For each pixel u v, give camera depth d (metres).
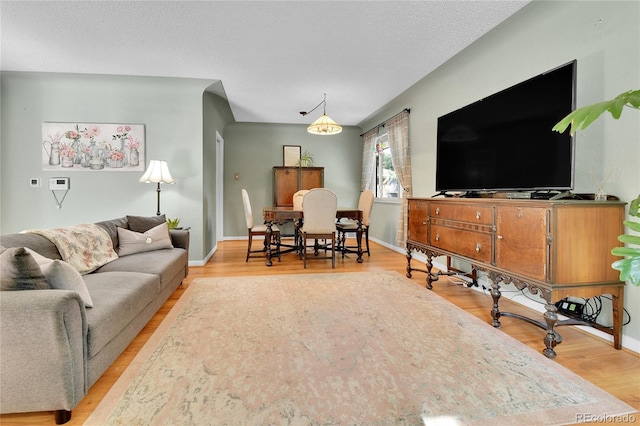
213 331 2.00
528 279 1.81
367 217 4.48
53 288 1.35
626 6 1.81
